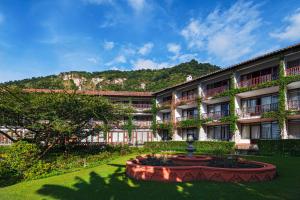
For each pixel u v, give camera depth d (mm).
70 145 34750
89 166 23297
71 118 30516
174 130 55719
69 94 29547
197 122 48500
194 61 115562
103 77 126125
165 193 12688
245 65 38938
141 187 13945
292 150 28656
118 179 16266
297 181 14578
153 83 109688
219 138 46031
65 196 13109
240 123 41375
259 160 23172
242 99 41812
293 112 32656
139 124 65062
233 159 19750
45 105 27953
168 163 18906
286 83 33438
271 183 14117
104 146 40500
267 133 37906
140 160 20016
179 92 56938
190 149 22766
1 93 28516
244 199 11500
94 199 12383
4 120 28875
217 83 46750
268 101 38250
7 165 18219
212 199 11617
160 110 61906
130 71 126438
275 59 35375
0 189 14875
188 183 14367
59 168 21828
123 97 64250
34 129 29484
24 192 14023
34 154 20109
